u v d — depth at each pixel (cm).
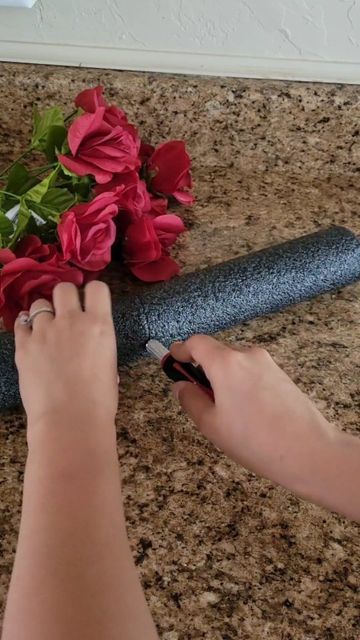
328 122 87
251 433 53
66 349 55
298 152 89
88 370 54
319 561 59
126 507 61
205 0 79
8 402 65
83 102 75
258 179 90
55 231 73
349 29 81
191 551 58
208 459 64
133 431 66
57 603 41
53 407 51
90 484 46
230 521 61
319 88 85
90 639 40
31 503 46
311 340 75
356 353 74
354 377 72
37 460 48
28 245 70
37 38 82
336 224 87
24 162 89
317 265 76
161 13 80
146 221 74
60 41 83
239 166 90
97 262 71
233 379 55
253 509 61
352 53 83
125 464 64
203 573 57
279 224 86
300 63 84
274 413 53
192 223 85
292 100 85
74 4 79
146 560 58
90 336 56
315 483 52
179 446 65
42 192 68
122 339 68
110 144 70
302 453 52
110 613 41
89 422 50
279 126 87
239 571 58
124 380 70
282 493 63
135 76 84
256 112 86
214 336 75
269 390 54
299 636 54
